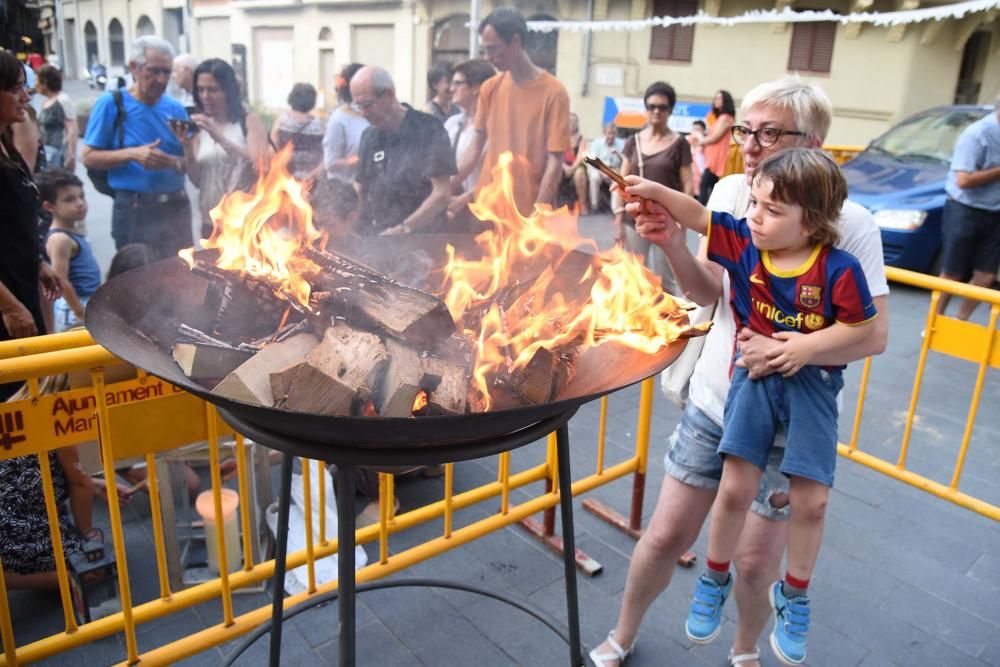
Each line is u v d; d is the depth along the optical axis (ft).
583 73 45.14
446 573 9.59
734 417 6.53
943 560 10.05
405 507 10.82
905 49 39.75
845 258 5.90
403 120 13.10
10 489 8.11
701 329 5.43
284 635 8.47
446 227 13.96
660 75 45.03
